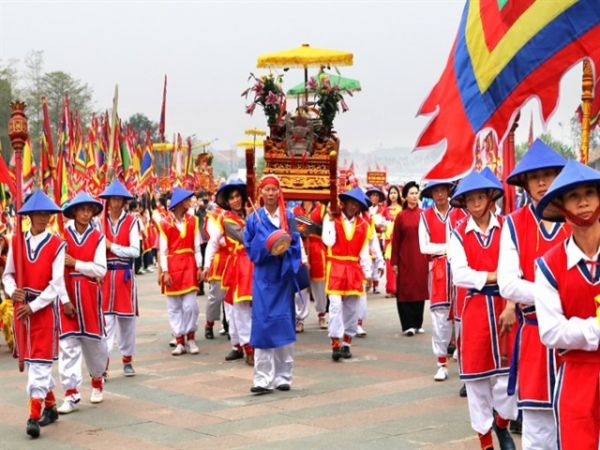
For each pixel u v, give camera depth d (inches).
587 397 194.2
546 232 240.4
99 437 316.8
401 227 530.3
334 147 530.6
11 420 345.4
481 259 281.9
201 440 307.7
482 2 307.1
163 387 398.9
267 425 326.0
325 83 526.0
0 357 495.2
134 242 423.2
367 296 753.6
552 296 197.3
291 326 382.9
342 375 417.4
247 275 444.5
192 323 485.4
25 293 324.2
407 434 309.0
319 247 553.9
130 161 997.8
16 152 330.3
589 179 190.5
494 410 283.9
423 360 453.1
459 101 312.0
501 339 277.3
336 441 301.1
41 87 2327.8
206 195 717.9
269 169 534.6
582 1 285.9
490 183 284.4
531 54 293.1
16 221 326.0
